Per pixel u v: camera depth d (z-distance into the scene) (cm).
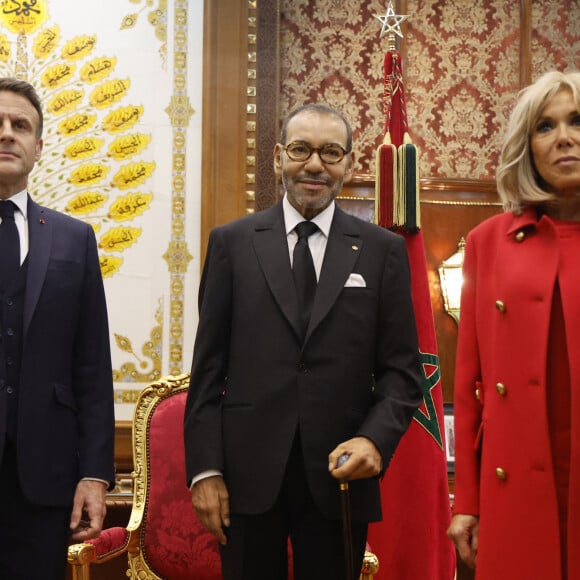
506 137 225
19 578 223
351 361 227
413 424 351
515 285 213
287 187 242
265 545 222
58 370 236
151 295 443
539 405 204
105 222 443
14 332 232
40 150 251
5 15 446
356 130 488
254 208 456
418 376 234
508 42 498
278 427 222
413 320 239
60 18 450
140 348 439
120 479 426
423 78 493
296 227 242
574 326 203
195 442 226
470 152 492
